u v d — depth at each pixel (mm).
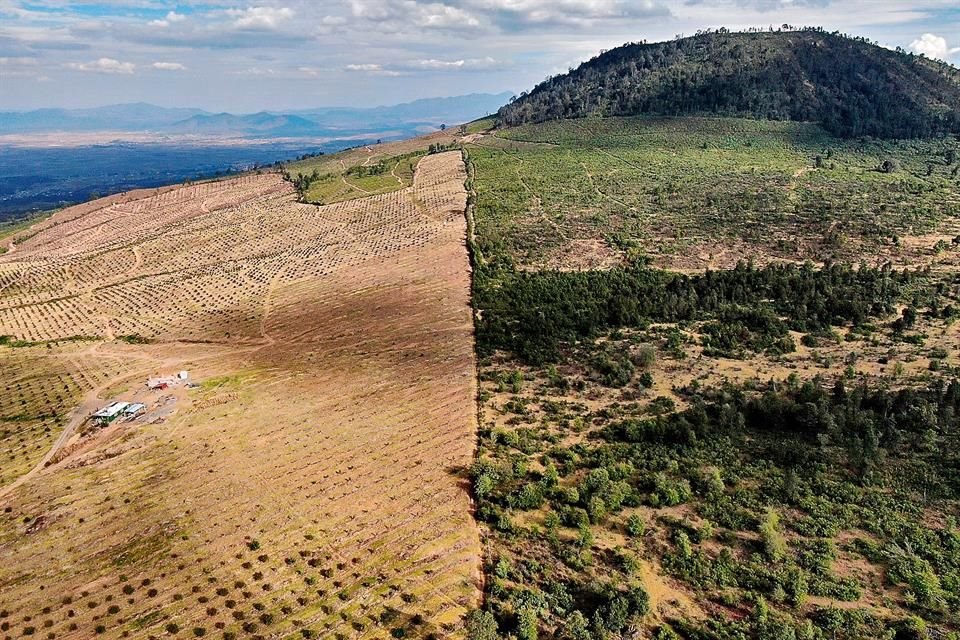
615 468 69438
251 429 86312
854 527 59500
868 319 104625
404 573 58344
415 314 123250
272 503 69938
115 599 58344
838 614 50156
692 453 71812
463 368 99125
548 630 51281
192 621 55219
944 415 72062
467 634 51062
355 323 123125
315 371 104250
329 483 72562
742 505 63562
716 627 50188
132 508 71062
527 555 59500
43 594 59719
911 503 61469
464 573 57812
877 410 75125
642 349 96125
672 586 54938
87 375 111812
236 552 62969
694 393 84938
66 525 69125
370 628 52812
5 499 75375
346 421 86312
